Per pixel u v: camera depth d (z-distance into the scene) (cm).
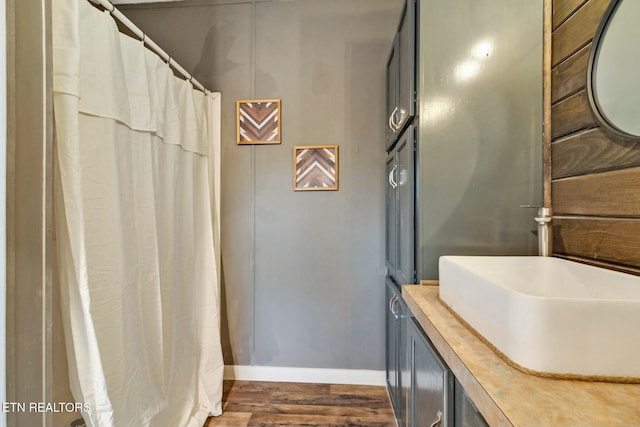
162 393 120
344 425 144
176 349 138
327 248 181
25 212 52
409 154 109
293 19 179
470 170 102
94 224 92
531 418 37
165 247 131
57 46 80
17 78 50
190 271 148
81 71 88
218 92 182
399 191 133
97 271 92
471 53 101
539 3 100
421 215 103
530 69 100
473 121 101
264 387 176
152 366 117
